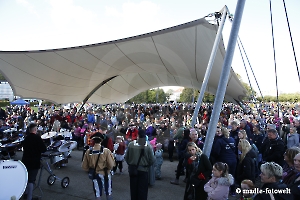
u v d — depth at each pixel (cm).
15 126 1108
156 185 538
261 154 578
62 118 1169
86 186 530
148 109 1544
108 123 746
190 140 531
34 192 487
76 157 815
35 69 1110
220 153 443
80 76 1302
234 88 1340
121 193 491
